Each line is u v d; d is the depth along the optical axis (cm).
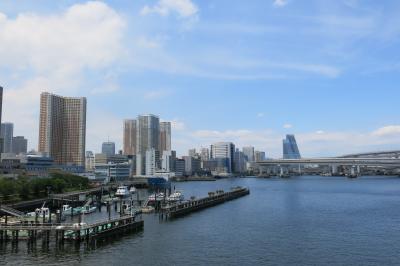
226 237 10531
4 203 15138
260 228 11950
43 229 9531
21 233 9700
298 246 9500
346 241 10062
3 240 9706
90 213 15088
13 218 11544
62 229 9581
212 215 14875
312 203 19525
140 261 8150
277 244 9706
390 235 10831
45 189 19212
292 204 19125
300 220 13600
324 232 11288
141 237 10469
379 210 16375
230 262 8094
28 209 15625
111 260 8212
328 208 17250
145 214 14938
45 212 12600
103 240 9981
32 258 8294
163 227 12031
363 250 9112
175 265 7894
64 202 17738
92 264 7925
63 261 8106
